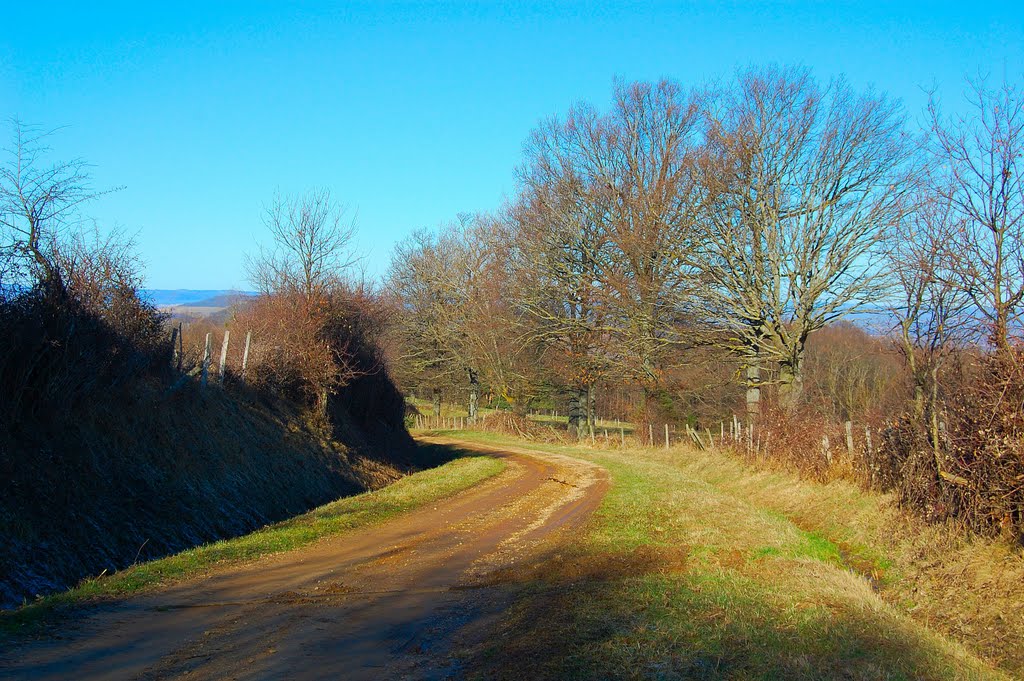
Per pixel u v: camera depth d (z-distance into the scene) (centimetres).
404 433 3819
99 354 1350
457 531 1273
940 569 991
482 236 5047
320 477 2072
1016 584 852
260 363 2234
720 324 2944
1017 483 936
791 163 2728
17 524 950
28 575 890
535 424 5131
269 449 1920
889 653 625
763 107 2731
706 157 2892
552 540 1180
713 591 805
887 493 1430
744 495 2009
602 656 581
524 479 2180
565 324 4088
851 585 864
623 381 3894
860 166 2608
